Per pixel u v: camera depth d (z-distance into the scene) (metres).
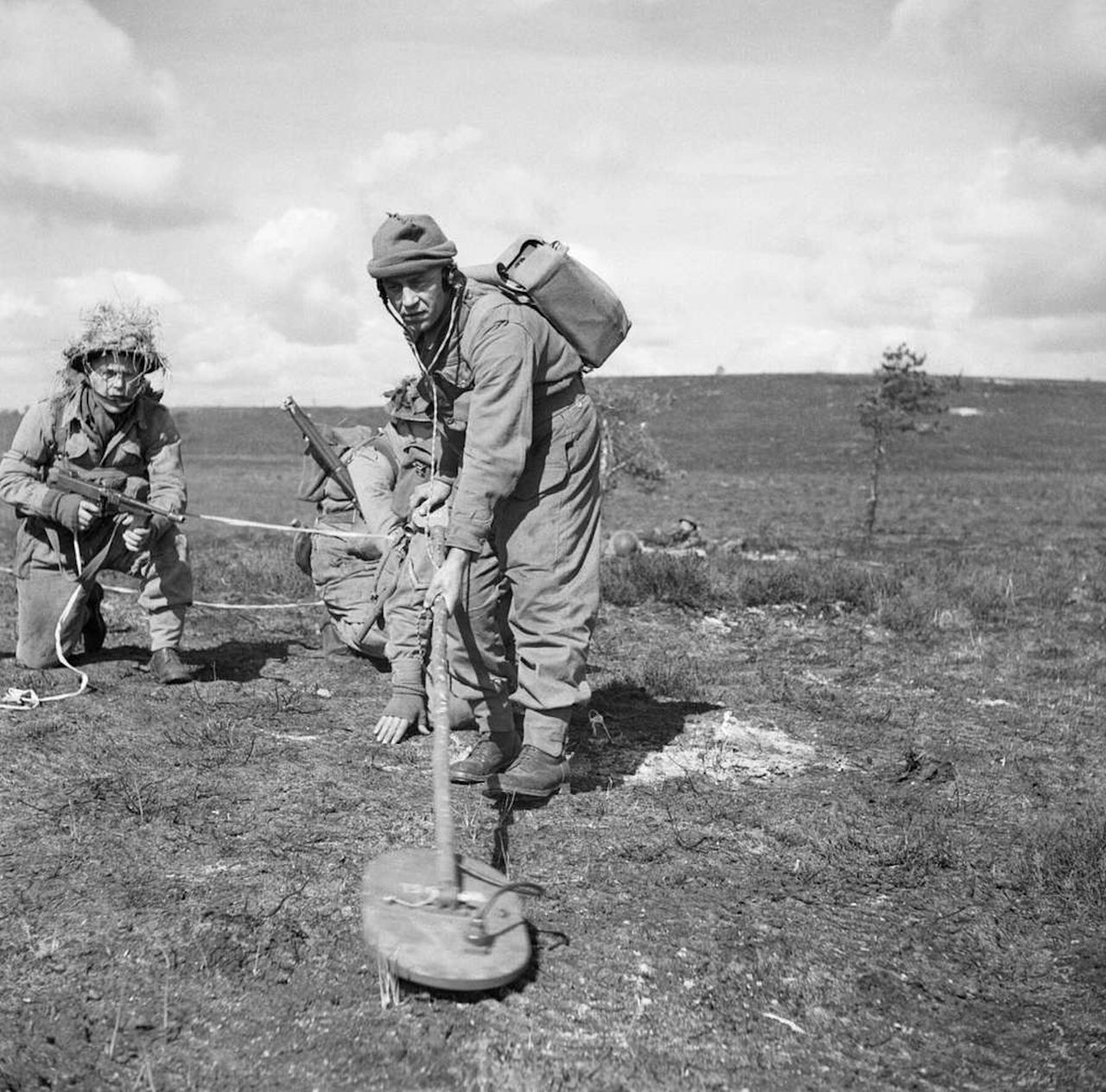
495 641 4.58
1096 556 16.02
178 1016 3.08
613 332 4.27
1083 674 7.38
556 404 4.23
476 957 3.15
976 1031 3.26
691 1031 3.14
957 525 24.27
